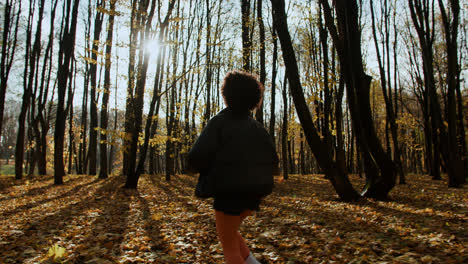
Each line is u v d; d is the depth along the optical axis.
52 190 10.92
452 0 12.21
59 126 13.20
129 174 11.29
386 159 7.86
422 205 6.80
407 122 23.05
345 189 7.83
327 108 12.80
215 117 1.94
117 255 3.52
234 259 1.95
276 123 36.56
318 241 3.98
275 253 3.50
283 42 7.60
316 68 14.46
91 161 20.22
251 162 1.88
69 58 13.25
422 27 12.29
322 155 7.91
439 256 3.16
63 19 15.68
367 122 7.80
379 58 13.52
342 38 8.09
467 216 5.09
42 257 3.43
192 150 1.85
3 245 3.97
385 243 3.74
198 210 6.51
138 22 11.26
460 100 16.12
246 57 13.05
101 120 16.78
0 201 8.41
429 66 12.30
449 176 11.32
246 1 14.41
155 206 7.20
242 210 1.88
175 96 19.30
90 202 7.96
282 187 11.95
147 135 11.68
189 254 3.51
